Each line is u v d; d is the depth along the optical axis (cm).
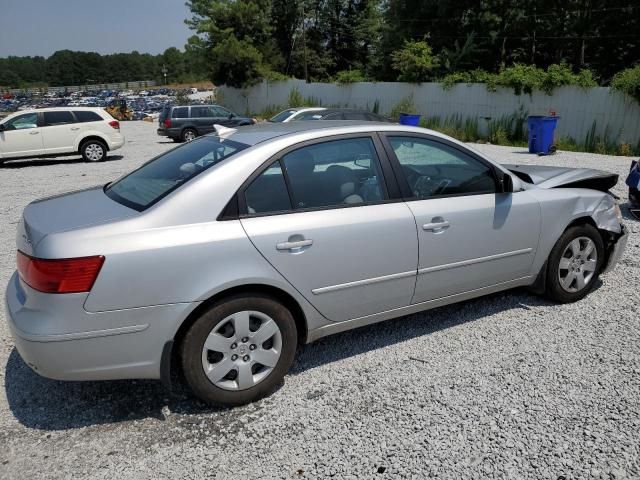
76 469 256
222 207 292
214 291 283
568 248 426
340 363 351
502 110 2097
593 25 2730
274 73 3438
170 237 278
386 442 269
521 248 399
